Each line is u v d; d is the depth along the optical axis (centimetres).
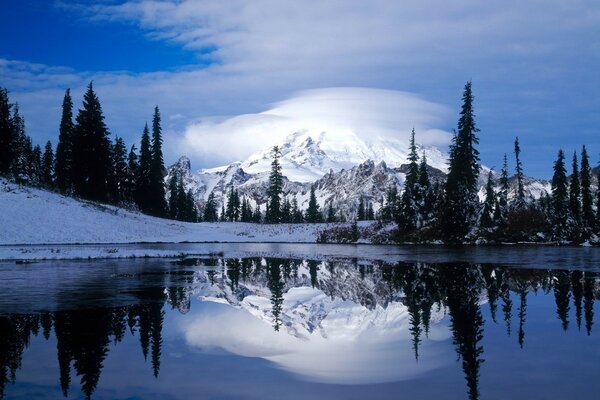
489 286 2172
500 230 6600
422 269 2994
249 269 3075
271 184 11044
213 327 1381
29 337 1231
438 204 6900
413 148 7425
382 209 10306
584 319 1441
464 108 6438
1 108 7312
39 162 11188
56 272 2650
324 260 3828
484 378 907
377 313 1600
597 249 5275
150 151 9294
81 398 820
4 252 3675
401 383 889
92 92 7900
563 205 6788
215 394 839
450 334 1279
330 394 837
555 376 913
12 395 833
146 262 3372
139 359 1049
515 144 8562
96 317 1476
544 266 3116
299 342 1219
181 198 11950
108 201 8281
